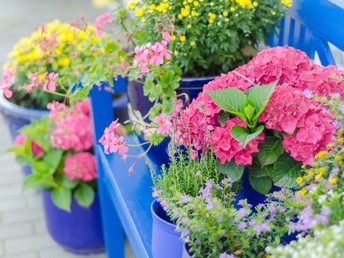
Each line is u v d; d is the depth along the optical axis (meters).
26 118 2.56
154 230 1.40
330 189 1.20
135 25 1.96
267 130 1.47
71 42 2.35
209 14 1.78
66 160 2.56
